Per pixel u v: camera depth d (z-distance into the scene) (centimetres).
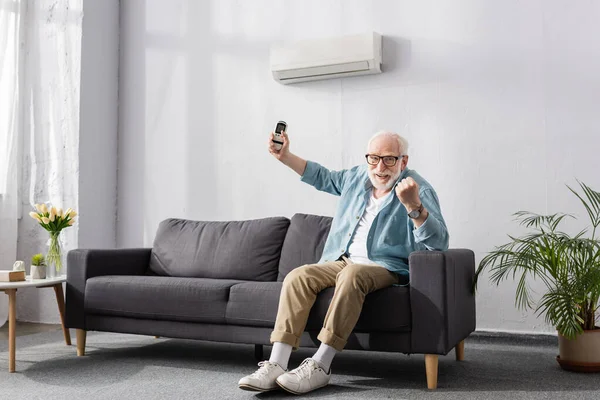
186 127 434
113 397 234
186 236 351
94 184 436
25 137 440
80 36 430
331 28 395
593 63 334
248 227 340
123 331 303
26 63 443
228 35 425
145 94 448
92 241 433
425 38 371
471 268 296
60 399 232
